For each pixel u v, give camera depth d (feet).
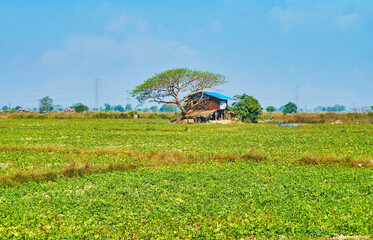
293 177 56.75
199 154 78.48
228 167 65.92
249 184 51.90
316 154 78.84
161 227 36.52
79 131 141.79
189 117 244.22
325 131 141.49
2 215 39.50
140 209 41.27
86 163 65.87
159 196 46.21
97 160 72.33
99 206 42.47
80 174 60.90
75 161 69.51
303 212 39.60
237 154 79.66
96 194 47.50
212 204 42.80
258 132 141.38
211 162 71.61
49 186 52.11
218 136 122.42
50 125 181.98
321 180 54.75
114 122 228.02
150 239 33.60
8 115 270.46
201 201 43.83
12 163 68.59
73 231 35.22
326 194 46.37
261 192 47.37
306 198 44.91
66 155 77.77
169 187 50.83
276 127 175.63
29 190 50.52
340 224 35.96
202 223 37.24
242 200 44.60
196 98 255.91
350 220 36.35
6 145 88.74
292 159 73.41
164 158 74.02
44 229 35.68
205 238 34.06
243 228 35.78
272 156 77.15
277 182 53.11
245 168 64.49
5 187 52.39
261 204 42.93
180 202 43.78
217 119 257.75
